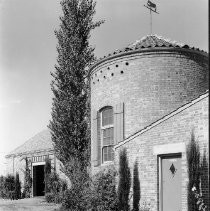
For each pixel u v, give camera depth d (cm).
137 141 1648
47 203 2347
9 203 2464
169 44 1941
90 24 2466
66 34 2416
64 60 2378
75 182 1864
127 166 1677
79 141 2272
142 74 1936
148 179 1582
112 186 1698
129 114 1933
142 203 1595
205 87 2000
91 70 2194
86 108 2319
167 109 1897
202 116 1390
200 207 1290
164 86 1916
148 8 2269
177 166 1495
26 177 3409
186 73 1945
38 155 3338
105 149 2047
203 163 1366
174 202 1492
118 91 1984
